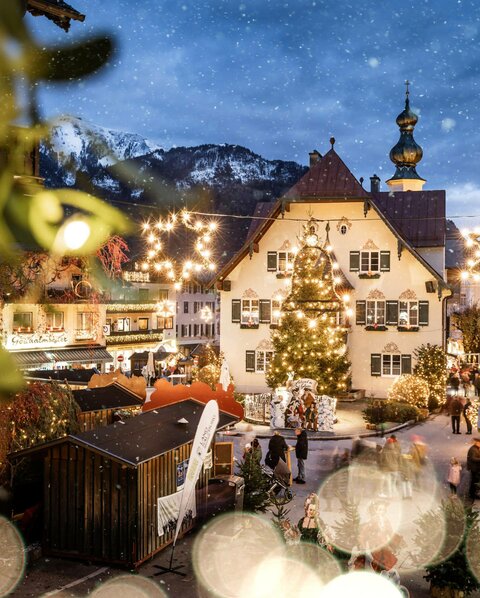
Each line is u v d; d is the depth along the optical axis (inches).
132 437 587.2
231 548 587.2
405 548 621.0
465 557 509.0
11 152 60.6
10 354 62.4
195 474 539.2
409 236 1951.3
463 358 2236.7
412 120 2753.4
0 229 61.6
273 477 808.3
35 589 503.5
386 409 1384.1
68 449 561.0
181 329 2982.3
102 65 57.0
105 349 2062.0
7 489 581.3
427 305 1756.9
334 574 492.1
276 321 1824.6
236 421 740.0
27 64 55.8
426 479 908.6
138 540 549.3
